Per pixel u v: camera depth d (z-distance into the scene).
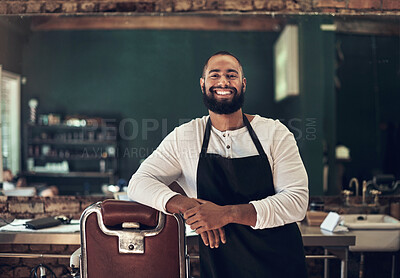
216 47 3.35
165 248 1.87
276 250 1.96
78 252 2.32
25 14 3.43
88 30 3.42
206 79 2.20
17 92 3.45
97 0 3.41
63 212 3.43
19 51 3.45
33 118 3.46
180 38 3.36
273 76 3.29
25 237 2.83
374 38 3.43
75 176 3.46
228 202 2.00
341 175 3.40
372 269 3.44
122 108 3.39
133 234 1.85
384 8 3.38
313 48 3.37
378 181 3.41
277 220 1.78
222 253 2.00
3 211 3.43
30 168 3.47
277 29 3.34
